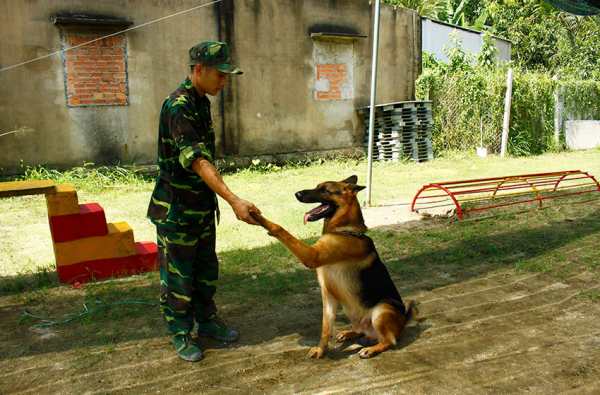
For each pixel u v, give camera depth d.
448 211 7.90
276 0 12.17
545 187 10.23
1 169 9.66
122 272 5.45
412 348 3.70
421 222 7.58
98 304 4.61
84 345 3.83
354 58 13.64
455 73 15.00
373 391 3.13
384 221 7.64
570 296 4.68
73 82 10.10
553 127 16.53
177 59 11.10
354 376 3.32
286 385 3.23
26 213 8.16
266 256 5.96
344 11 13.28
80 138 10.30
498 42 19.66
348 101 13.71
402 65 14.66
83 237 5.22
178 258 3.45
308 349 3.73
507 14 23.20
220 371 3.42
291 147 12.92
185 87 3.32
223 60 3.24
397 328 3.63
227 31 11.61
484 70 15.86
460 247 6.25
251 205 3.10
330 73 13.29
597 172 11.95
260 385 3.23
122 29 10.34
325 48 13.11
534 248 6.18
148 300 4.71
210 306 3.83
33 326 4.19
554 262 5.61
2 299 4.79
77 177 10.08
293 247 3.18
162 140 3.36
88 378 3.35
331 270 3.52
